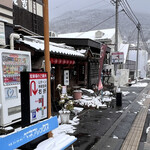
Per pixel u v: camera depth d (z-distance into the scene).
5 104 4.64
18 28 8.22
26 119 3.00
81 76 11.93
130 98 12.26
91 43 12.10
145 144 4.60
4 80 4.61
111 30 26.33
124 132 5.40
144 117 7.20
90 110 8.27
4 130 4.51
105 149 4.23
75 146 4.34
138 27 24.25
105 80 15.36
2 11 5.79
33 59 6.78
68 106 6.09
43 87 3.35
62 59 8.21
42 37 10.20
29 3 10.50
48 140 3.38
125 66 26.61
